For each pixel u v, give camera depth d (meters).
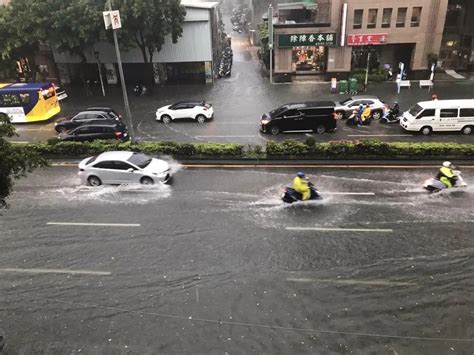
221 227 15.73
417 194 17.62
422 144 20.66
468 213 16.09
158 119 28.78
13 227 16.17
